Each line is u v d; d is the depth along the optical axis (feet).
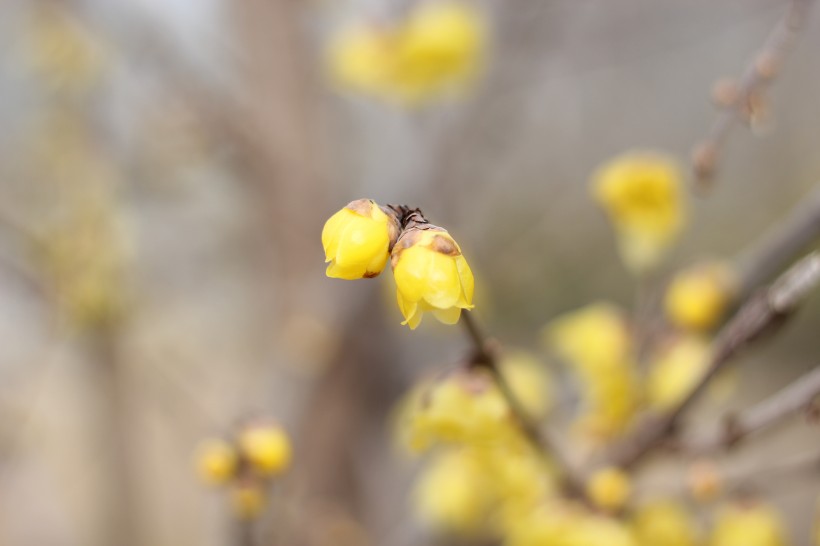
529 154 4.18
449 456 1.95
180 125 2.94
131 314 3.39
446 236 1.31
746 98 1.57
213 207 3.50
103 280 3.25
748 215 4.63
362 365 2.89
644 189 1.73
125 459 3.46
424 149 2.60
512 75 2.75
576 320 1.87
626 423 1.76
